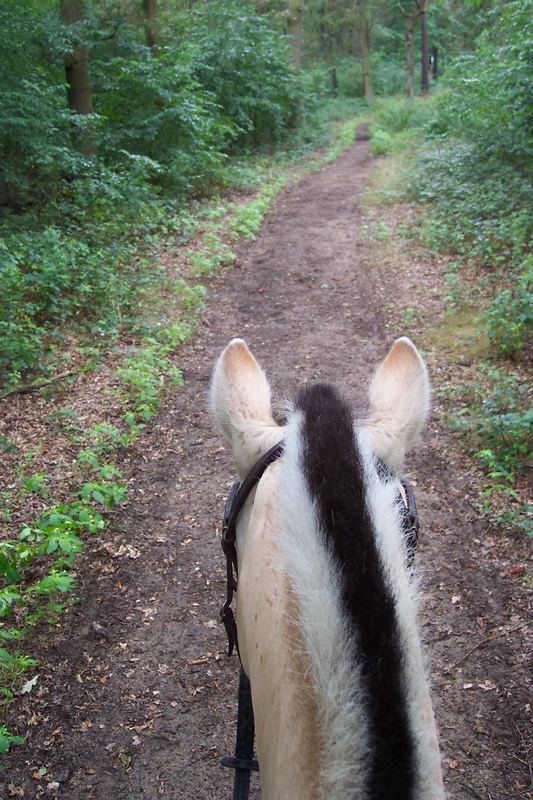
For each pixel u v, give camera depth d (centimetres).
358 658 125
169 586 500
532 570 473
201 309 1036
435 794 127
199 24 2491
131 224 1297
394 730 123
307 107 3158
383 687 124
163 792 352
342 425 150
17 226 1166
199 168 1708
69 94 1530
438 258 1148
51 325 925
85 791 353
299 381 798
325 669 126
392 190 1664
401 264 1147
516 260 1001
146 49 1742
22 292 929
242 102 2439
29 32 1371
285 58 2866
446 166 1587
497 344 796
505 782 339
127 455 667
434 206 1428
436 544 512
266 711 151
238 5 2672
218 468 644
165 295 1067
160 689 414
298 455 145
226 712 397
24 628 454
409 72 3756
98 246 1158
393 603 129
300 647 138
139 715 397
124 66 1664
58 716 396
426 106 2947
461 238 1165
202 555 531
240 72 2430
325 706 126
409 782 121
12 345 812
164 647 446
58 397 762
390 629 127
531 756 351
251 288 1130
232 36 2422
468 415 673
